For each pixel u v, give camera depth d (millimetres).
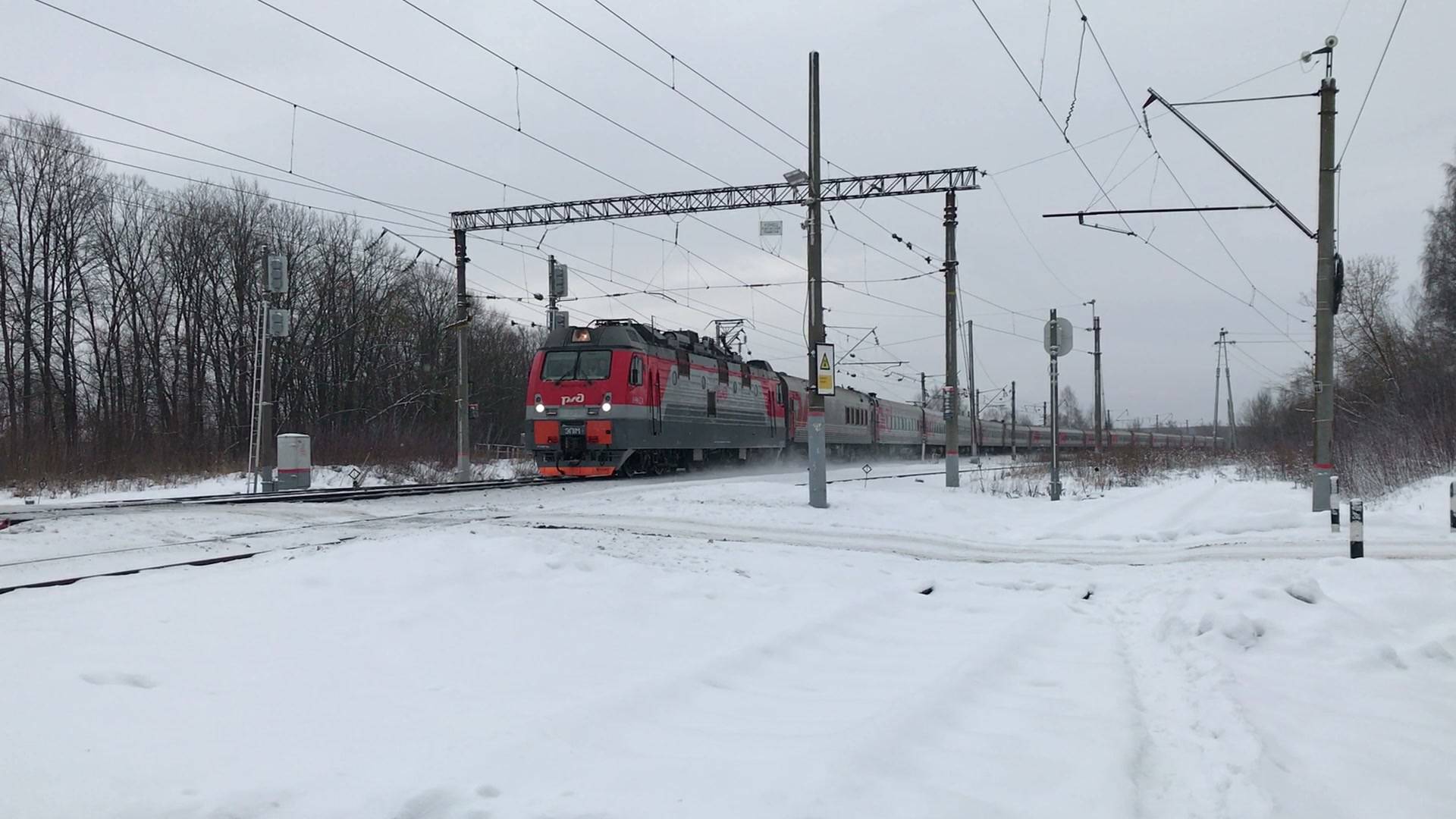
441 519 16703
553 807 3959
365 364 52625
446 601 8211
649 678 6133
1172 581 11102
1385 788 4551
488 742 4621
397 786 3992
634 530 15398
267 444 24594
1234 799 4371
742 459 35719
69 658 6008
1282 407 70375
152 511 16344
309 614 7625
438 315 58938
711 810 3969
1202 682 6574
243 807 3777
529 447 27484
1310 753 5039
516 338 73625
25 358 39938
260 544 12938
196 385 47469
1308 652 7273
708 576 10500
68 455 28000
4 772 4059
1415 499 20547
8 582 9891
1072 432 73125
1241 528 16312
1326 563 10508
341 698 5402
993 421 69000
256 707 5160
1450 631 7594
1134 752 5027
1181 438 91312
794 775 4352
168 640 6637
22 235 40562
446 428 51438
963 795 4332
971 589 10812
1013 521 18375
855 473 35312
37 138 40875
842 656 7441
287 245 49719
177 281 46375
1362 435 38281
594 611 8250
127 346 45406
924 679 6551
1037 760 4848
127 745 4434
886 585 10883
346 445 34219
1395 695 6195
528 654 6734
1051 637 8352
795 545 14188
